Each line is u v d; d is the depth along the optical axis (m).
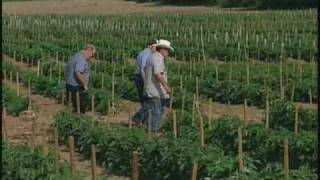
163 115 22.52
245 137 18.20
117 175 17.30
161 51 20.05
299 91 27.84
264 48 41.41
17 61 41.66
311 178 14.55
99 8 106.25
